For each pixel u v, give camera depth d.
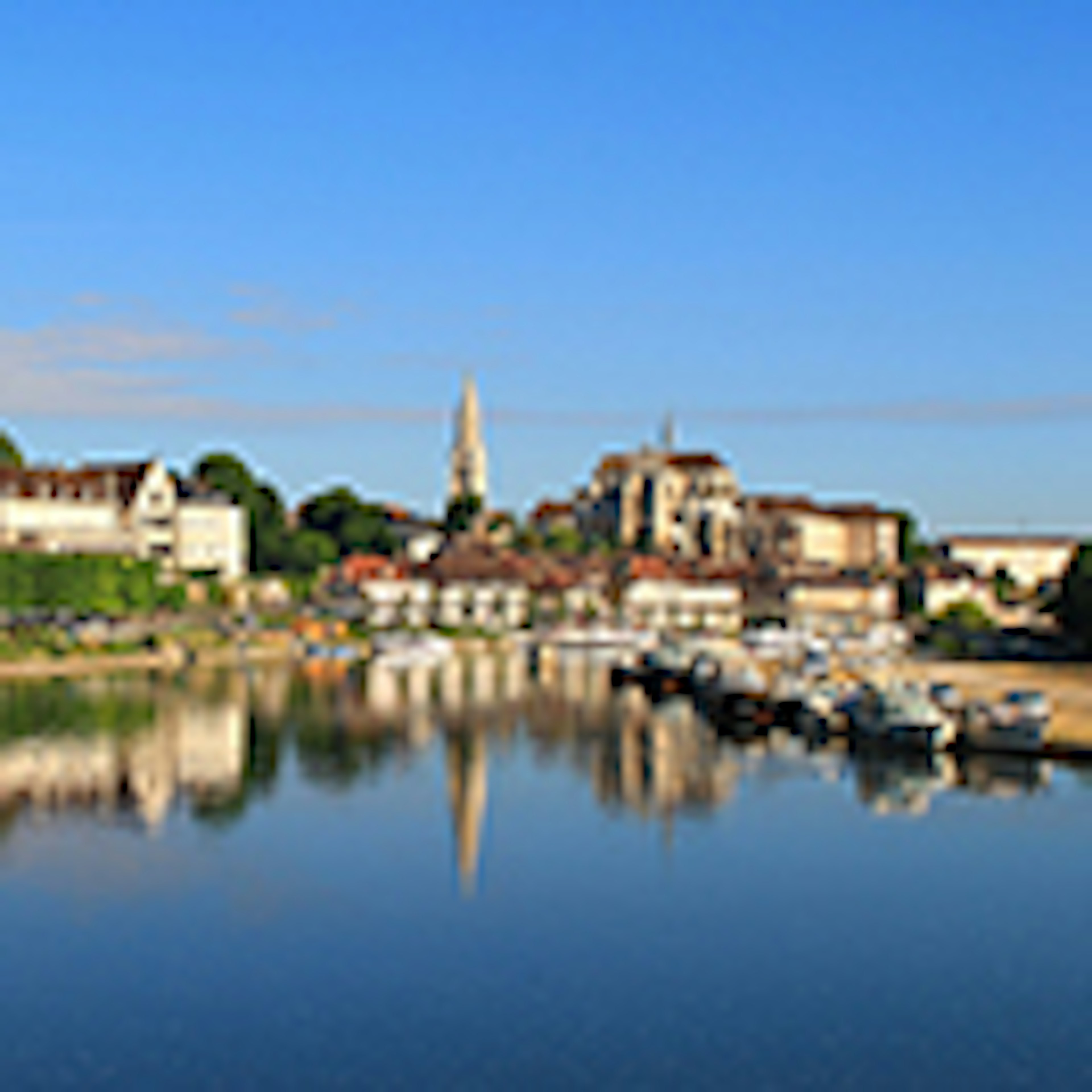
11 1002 55.91
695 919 67.25
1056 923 66.69
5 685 148.00
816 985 58.59
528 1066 50.53
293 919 66.38
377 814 87.88
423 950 62.44
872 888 72.38
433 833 83.19
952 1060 51.19
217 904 68.44
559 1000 56.72
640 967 60.62
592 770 104.50
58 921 65.38
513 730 125.19
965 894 71.50
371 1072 49.94
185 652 180.88
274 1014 54.94
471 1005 56.16
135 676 160.75
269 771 101.31
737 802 92.94
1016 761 109.38
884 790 96.75
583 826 85.62
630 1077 49.62
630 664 189.62
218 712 131.12
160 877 72.62
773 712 134.25
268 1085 48.88
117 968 59.66
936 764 108.19
